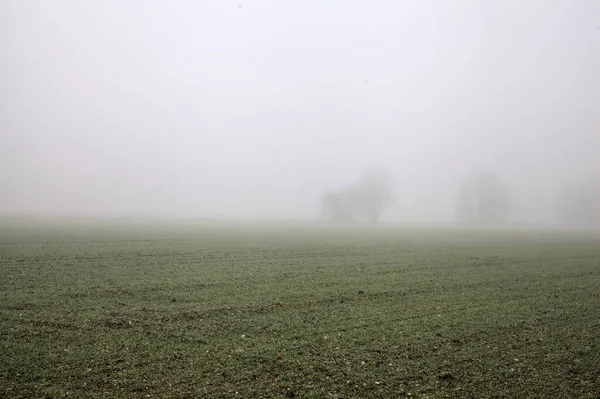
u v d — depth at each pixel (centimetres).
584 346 1212
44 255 2941
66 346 1105
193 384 884
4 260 2650
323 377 944
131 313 1463
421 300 1805
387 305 1694
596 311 1656
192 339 1193
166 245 4041
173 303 1636
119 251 3369
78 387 857
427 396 862
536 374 998
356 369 996
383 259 3341
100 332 1234
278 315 1494
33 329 1250
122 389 851
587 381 964
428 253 3888
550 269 2902
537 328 1389
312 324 1384
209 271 2489
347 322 1417
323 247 4297
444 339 1245
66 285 1930
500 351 1153
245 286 2038
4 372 925
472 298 1869
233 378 922
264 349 1122
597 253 4131
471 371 1005
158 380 900
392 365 1027
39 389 844
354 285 2131
